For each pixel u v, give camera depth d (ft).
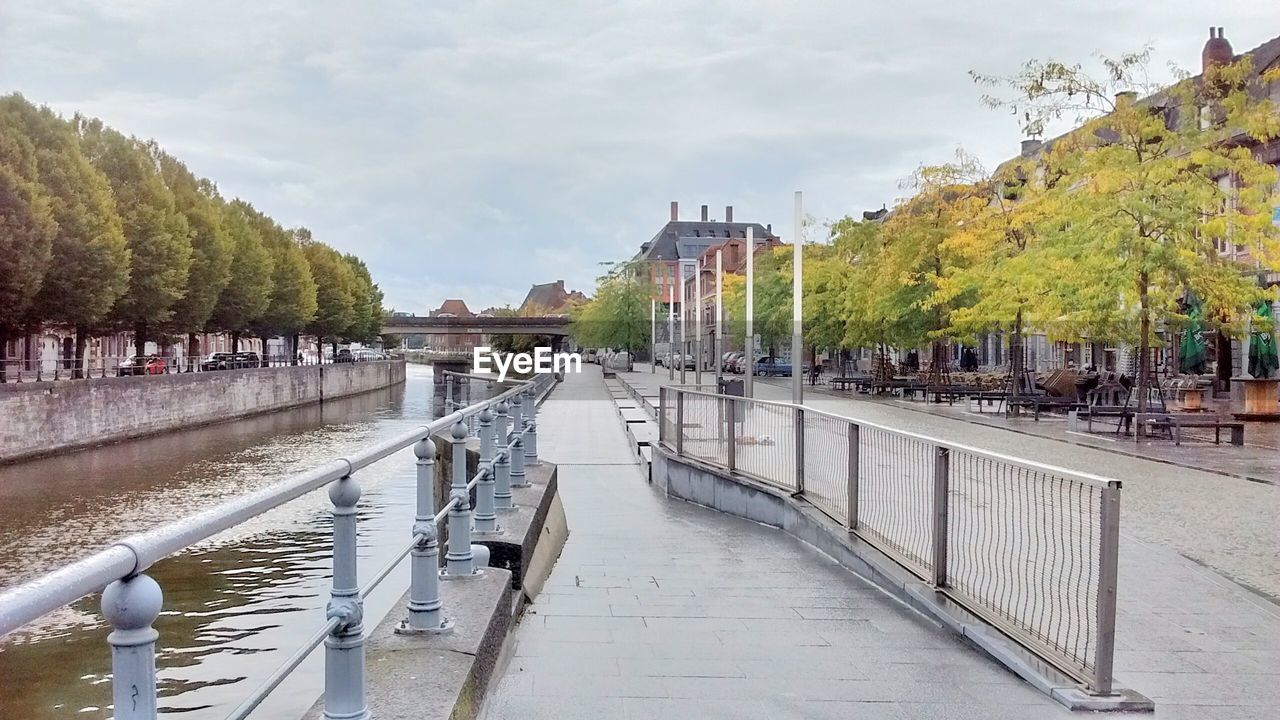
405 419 198.39
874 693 16.90
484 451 24.88
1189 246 70.18
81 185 133.28
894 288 119.24
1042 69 78.07
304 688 30.37
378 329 378.53
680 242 485.97
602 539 35.53
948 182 115.44
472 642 15.34
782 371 231.71
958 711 15.93
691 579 27.94
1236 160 73.15
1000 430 75.61
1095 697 16.15
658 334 347.36
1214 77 75.00
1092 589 18.47
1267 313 93.20
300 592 53.42
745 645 20.24
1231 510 37.24
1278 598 24.20
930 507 24.04
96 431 131.34
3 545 74.28
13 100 130.31
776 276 198.80
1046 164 90.12
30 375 176.96
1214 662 18.85
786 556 31.78
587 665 18.57
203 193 210.79
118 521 83.46
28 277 117.08
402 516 72.64
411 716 12.01
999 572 20.47
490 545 22.56
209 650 42.19
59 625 45.68
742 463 42.75
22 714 35.06
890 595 25.52
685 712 15.72
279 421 189.26
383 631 15.90
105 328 155.53
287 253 250.78
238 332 232.32
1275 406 79.61
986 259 101.09
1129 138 75.77
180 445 141.90
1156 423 67.72
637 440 64.90
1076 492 19.01
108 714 35.14
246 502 8.45
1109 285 68.95
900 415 93.35
